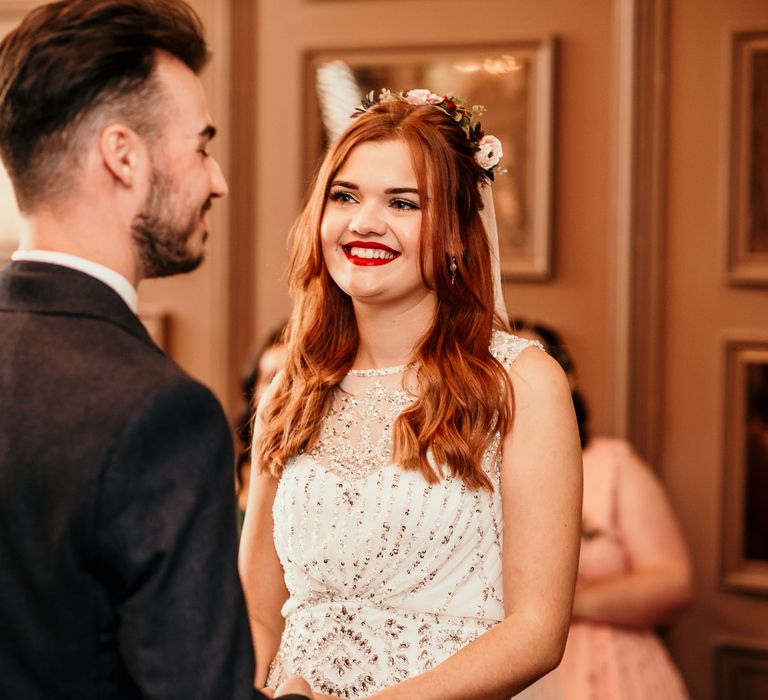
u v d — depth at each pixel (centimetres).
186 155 141
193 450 129
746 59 341
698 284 350
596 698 295
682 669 355
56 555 124
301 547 196
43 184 137
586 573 313
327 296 208
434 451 188
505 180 360
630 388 352
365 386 202
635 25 344
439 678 171
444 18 364
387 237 190
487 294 199
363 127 195
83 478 124
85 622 127
